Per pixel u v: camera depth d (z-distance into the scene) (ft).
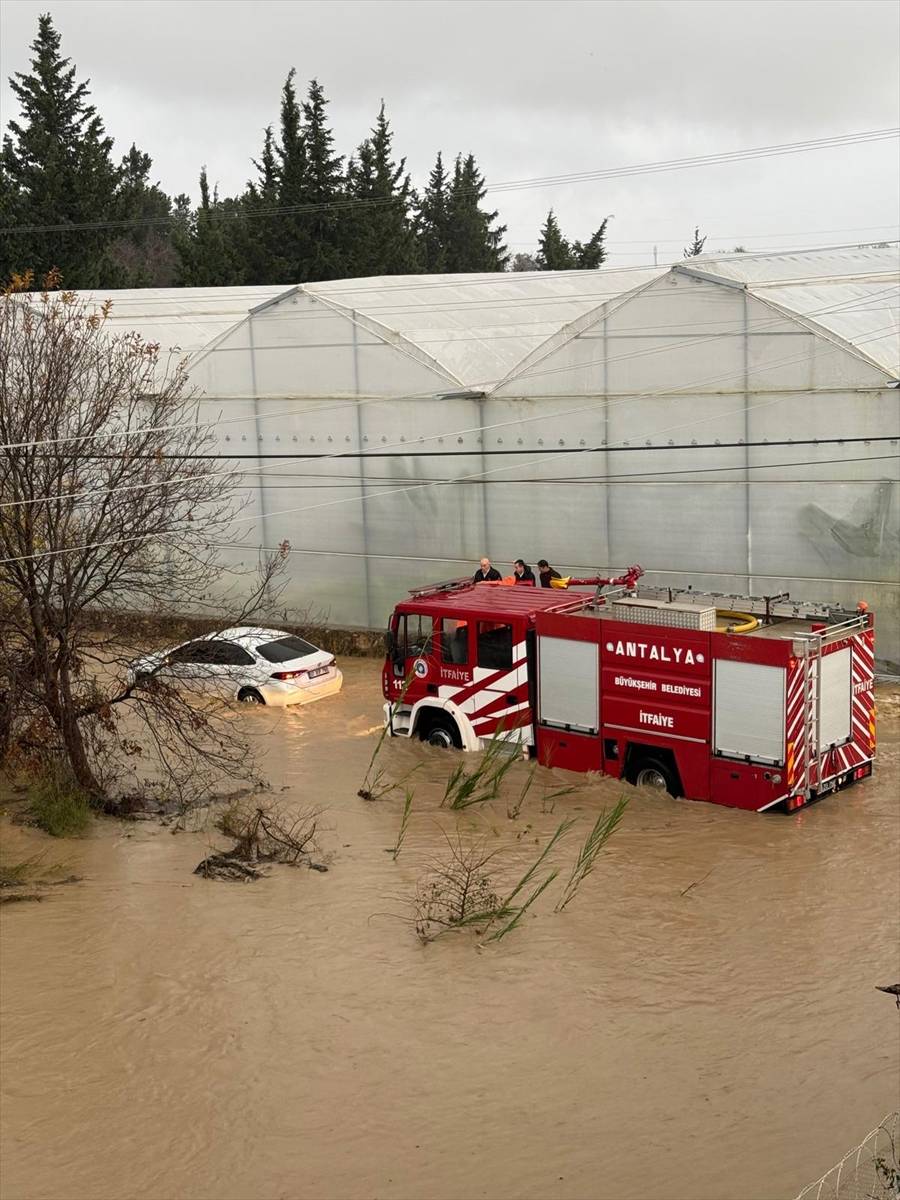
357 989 37.52
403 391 85.61
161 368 102.47
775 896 44.37
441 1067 33.35
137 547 56.29
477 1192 28.04
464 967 39.01
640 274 123.34
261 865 48.03
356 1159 29.30
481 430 83.35
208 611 91.76
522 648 59.06
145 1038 34.50
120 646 59.11
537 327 97.96
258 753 64.44
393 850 49.60
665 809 53.72
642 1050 34.27
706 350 75.46
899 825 51.11
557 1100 31.86
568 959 39.68
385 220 183.01
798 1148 29.63
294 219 171.83
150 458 57.11
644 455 78.28
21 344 59.06
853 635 54.03
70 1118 30.73
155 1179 28.40
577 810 53.83
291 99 171.32
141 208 298.97
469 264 221.05
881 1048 34.27
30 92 166.30
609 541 80.28
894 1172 26.68
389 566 87.97
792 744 51.55
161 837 51.83
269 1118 30.91
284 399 89.40
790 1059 33.78
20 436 53.67
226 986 37.55
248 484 91.50
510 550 83.71
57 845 50.72
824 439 72.49
